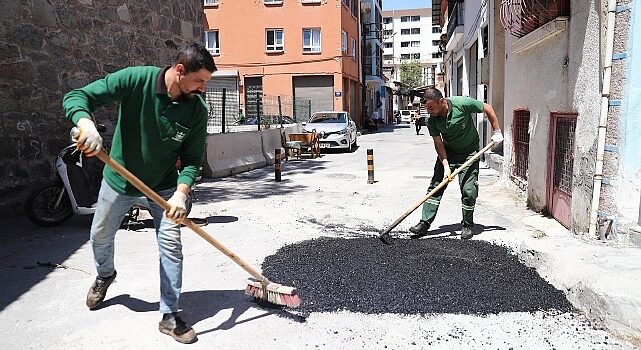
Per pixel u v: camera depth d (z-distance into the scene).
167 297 3.66
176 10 11.20
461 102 5.88
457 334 3.69
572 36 6.13
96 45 9.06
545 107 7.23
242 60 29.78
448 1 25.56
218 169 12.48
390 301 4.22
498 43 11.93
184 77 3.31
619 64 5.07
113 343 3.61
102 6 9.16
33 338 3.70
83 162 7.04
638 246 4.82
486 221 7.17
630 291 3.65
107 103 3.41
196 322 3.94
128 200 3.74
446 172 5.97
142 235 6.41
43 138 8.10
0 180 7.43
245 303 4.29
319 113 21.45
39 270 5.14
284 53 29.61
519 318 3.90
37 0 7.93
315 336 3.70
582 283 4.00
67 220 7.21
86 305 4.23
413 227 6.32
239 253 5.71
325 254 5.43
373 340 3.63
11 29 7.55
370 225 7.08
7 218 7.36
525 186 8.54
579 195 5.89
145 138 3.49
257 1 29.30
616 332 3.61
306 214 7.84
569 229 6.38
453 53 27.39
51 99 8.23
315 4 29.20
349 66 32.59
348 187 10.58
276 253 5.59
